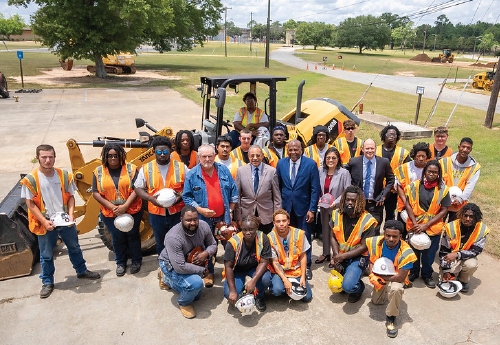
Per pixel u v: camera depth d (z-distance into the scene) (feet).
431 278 15.67
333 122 23.13
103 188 15.28
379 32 297.12
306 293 14.05
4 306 14.16
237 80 19.70
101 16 86.48
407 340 12.51
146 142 19.48
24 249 15.81
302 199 16.11
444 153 17.98
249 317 13.64
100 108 58.29
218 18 137.90
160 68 129.29
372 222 14.03
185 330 12.97
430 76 130.41
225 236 14.85
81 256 15.67
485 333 12.85
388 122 47.09
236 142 20.79
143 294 14.97
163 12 94.07
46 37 86.38
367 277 16.43
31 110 55.31
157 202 14.66
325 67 156.15
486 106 68.08
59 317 13.60
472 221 14.24
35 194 14.14
